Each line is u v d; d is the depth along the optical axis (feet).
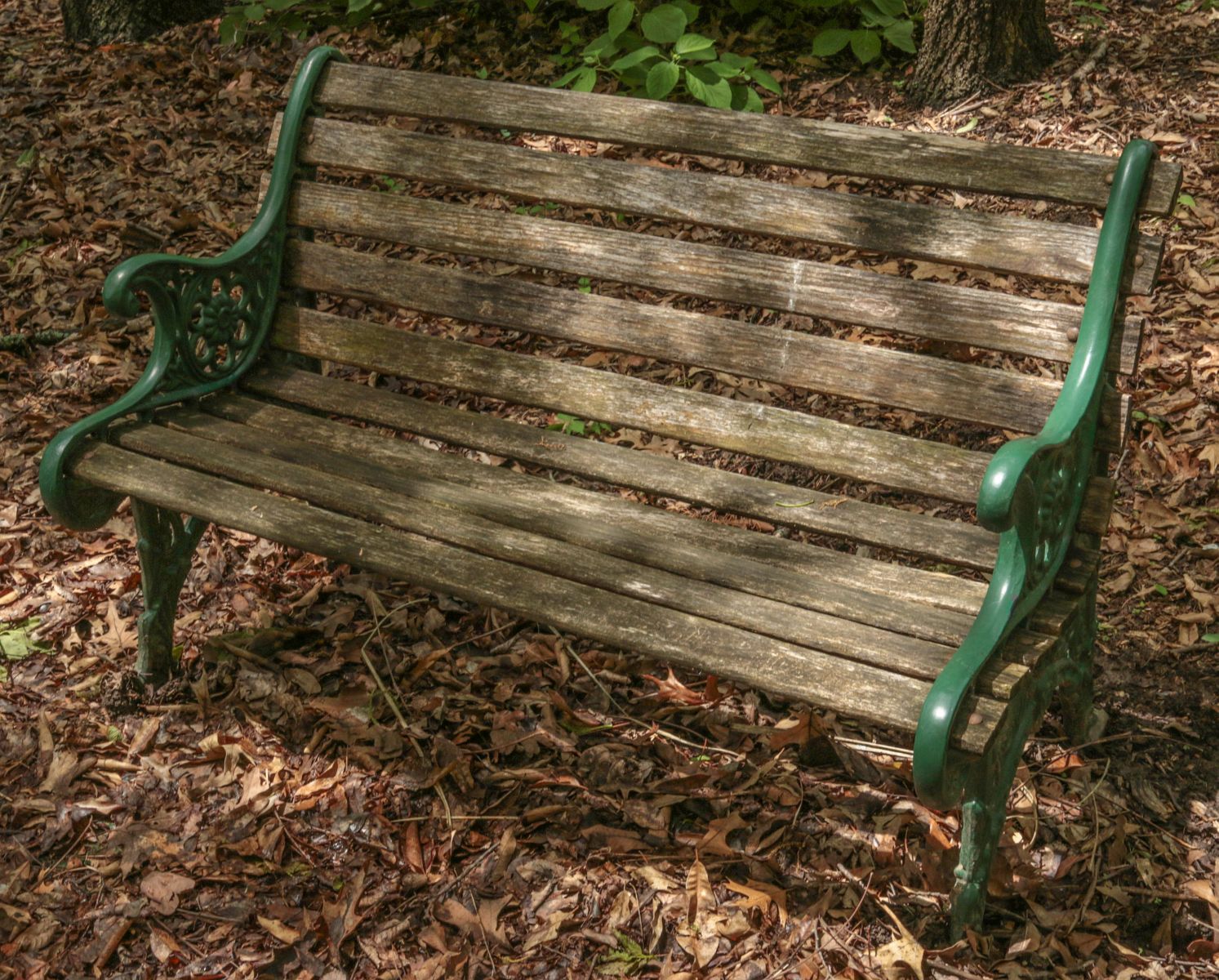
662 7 16.10
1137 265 7.64
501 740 9.03
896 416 12.12
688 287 8.86
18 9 21.24
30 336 13.48
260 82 17.99
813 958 7.39
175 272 9.25
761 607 7.41
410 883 7.98
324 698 9.48
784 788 8.59
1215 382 11.86
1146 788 8.54
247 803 8.59
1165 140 14.89
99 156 16.55
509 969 7.45
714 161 15.69
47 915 7.88
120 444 9.12
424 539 9.23
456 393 12.91
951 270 13.62
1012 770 7.14
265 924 7.75
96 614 10.44
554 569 7.82
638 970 7.43
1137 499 10.93
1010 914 7.70
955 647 7.13
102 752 9.11
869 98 16.75
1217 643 9.57
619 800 8.57
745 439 8.70
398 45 18.26
